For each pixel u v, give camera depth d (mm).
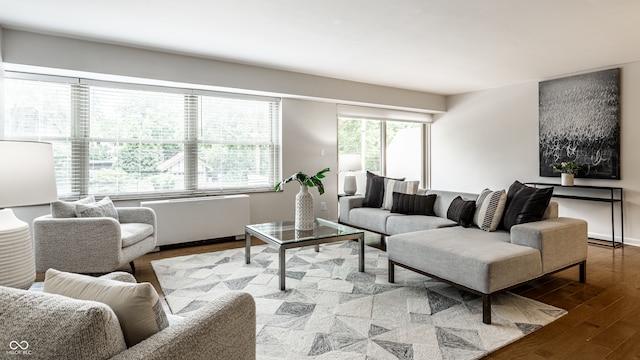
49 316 797
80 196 3912
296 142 5246
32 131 3672
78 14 2945
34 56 3363
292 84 4875
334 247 4250
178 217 4227
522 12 2898
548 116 5168
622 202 4500
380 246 4309
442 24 3158
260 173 5074
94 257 2842
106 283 1079
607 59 4262
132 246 3143
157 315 1023
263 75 4645
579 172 4828
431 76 5156
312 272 3301
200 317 1072
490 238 2920
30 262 1860
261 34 3422
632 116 4406
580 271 3061
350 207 4898
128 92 4172
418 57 4176
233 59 4285
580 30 3301
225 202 4547
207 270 3367
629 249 4238
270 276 3186
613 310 2498
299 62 4414
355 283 3010
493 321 2314
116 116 4109
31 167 1650
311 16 2988
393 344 2021
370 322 2293
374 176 5016
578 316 2400
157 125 4348
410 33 3379
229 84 4406
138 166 4250
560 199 5102
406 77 5215
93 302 839
